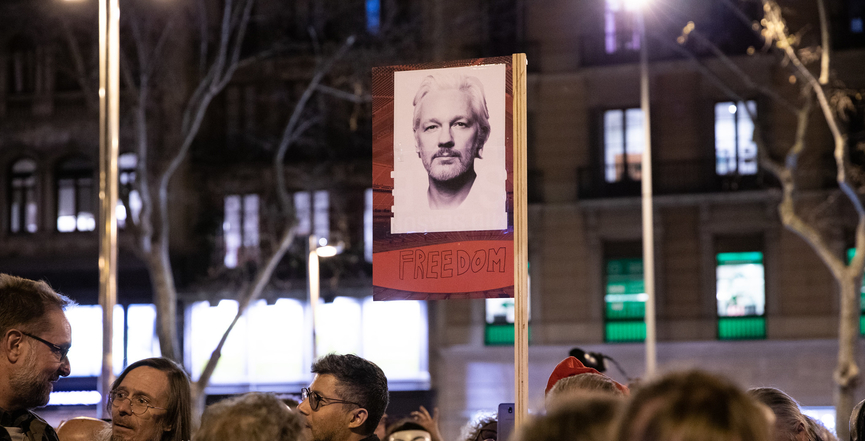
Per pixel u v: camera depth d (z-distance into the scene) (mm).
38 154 25875
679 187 22875
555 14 23953
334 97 25391
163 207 19047
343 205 25359
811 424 3871
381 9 24266
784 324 21938
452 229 3668
